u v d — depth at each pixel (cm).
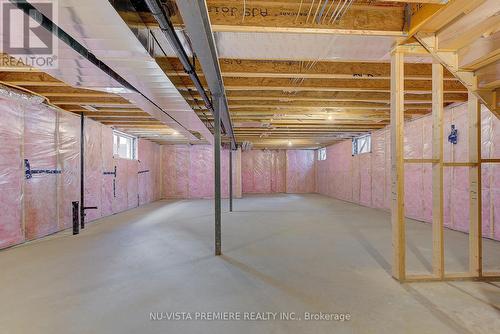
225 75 284
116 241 365
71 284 226
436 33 210
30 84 313
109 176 591
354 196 802
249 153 1145
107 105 416
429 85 347
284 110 459
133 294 207
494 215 367
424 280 229
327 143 954
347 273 247
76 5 135
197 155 966
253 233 408
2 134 334
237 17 197
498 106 223
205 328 163
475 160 236
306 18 201
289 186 1145
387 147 628
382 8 205
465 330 160
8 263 278
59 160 434
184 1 143
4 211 335
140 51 191
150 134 714
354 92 377
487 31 185
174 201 870
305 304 191
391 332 159
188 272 251
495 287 218
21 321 171
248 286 220
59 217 432
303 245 341
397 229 230
